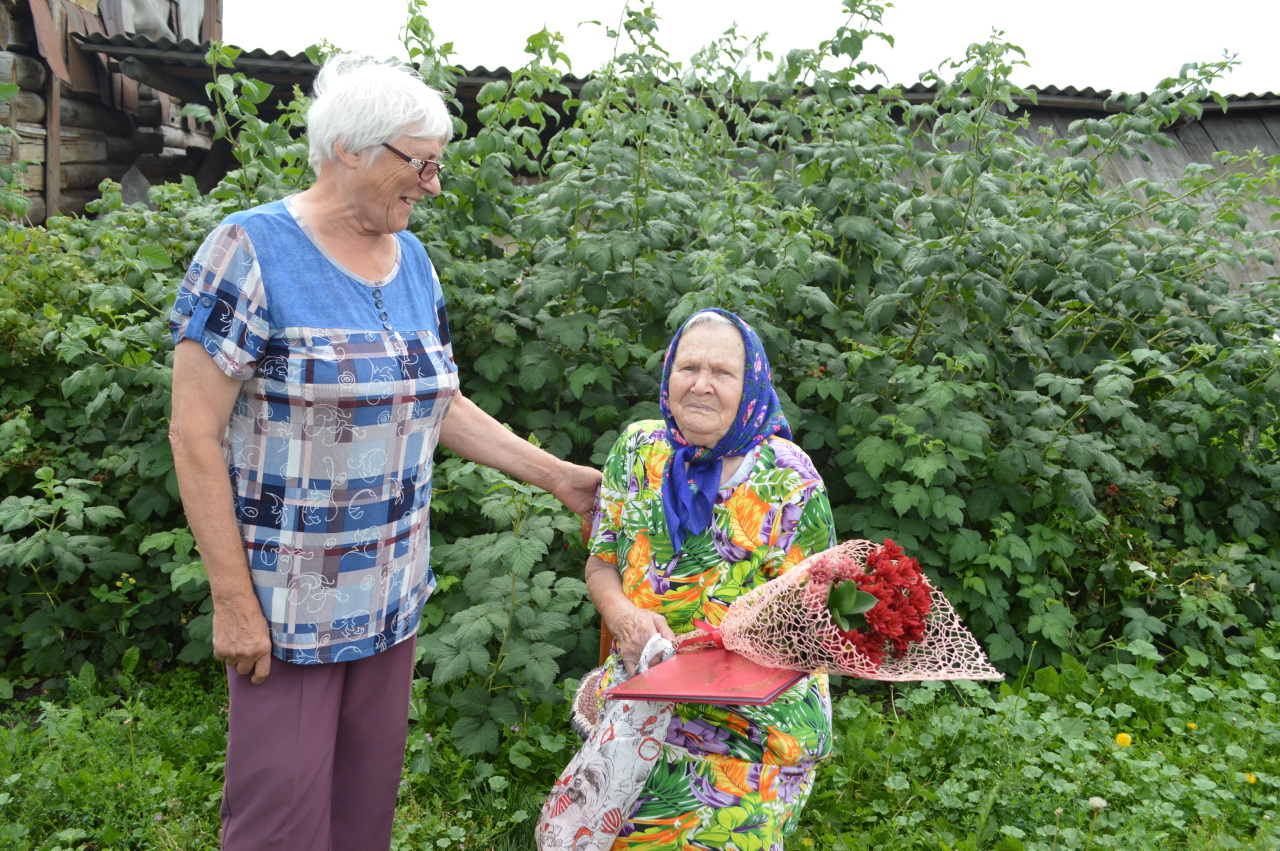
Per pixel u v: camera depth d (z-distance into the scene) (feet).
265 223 5.48
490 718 9.42
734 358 5.91
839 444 11.88
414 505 6.26
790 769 5.99
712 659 5.82
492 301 11.44
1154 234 13.60
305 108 12.18
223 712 10.17
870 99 13.30
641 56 11.95
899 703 10.61
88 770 8.89
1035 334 13.57
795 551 6.11
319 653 5.86
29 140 21.34
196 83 24.16
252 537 5.70
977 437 11.16
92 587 11.32
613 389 12.55
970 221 12.35
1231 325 15.74
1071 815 8.85
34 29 21.15
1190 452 13.89
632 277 11.68
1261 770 9.90
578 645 10.43
